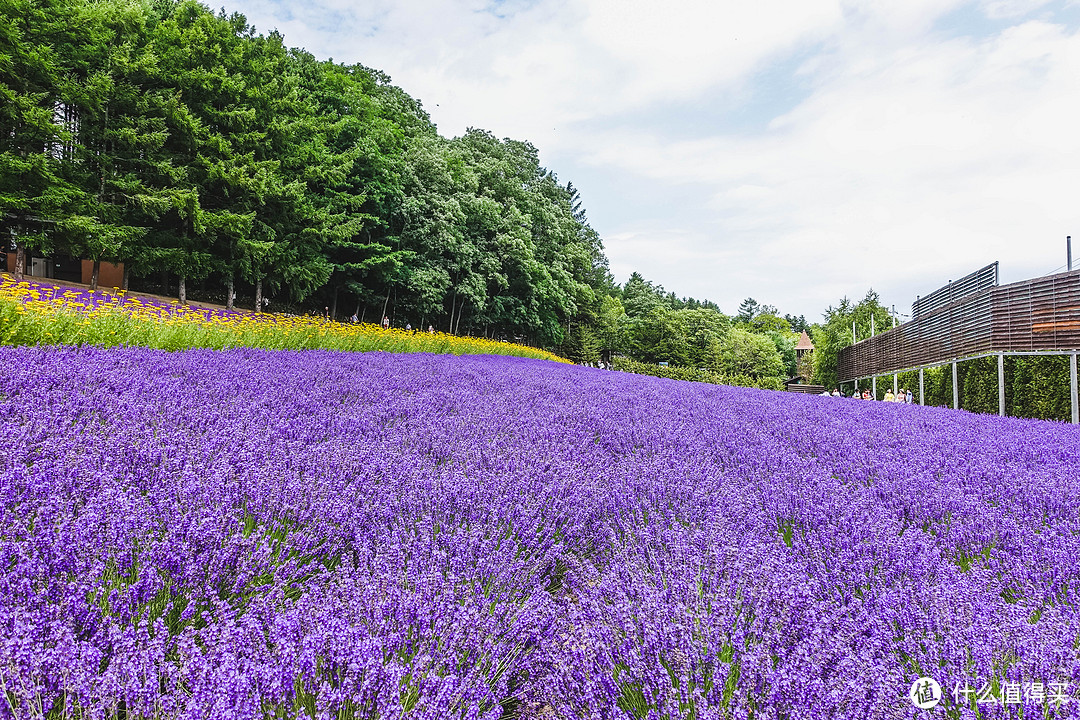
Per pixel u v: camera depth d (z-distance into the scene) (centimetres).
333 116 2742
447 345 2011
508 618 159
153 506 189
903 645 148
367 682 122
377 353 1116
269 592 152
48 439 243
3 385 343
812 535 229
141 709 111
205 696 111
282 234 2438
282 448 282
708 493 277
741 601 165
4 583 134
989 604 166
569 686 137
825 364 4353
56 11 1989
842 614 161
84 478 204
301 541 183
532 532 219
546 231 4228
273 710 116
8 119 1916
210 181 2220
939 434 544
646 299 7138
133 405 326
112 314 834
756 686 134
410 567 177
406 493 232
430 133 3772
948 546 226
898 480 314
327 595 150
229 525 184
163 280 2480
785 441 460
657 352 5856
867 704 122
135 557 160
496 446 337
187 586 152
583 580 198
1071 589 184
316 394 469
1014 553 215
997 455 428
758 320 11450
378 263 2719
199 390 420
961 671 135
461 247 3098
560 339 4638
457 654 141
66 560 150
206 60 2253
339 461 265
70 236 1950
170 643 129
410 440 336
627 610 161
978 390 1778
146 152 2139
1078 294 1368
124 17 2119
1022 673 135
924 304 2544
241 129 2302
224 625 132
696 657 144
